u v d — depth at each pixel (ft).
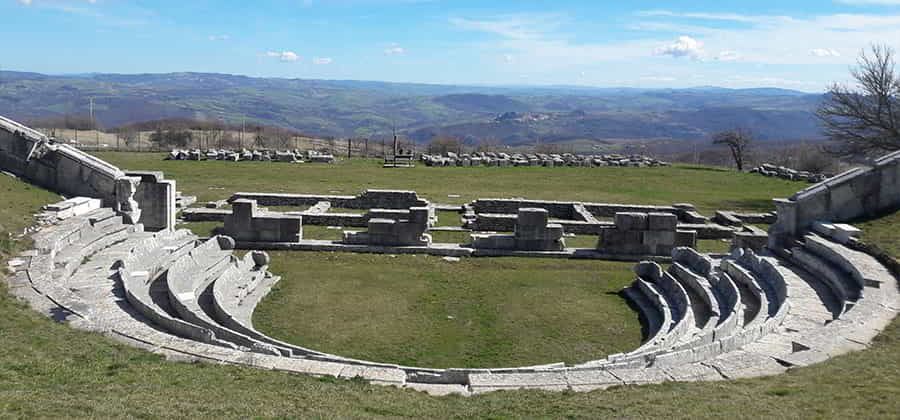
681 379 41.45
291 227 93.20
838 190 87.25
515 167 207.31
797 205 86.79
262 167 185.68
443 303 71.20
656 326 64.23
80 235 75.25
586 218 116.47
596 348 59.26
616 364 45.50
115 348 43.50
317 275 80.38
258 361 43.32
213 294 63.41
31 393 34.06
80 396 34.35
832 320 58.03
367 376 42.32
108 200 88.89
